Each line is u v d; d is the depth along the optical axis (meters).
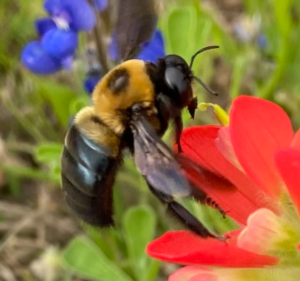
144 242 0.13
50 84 0.15
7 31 0.17
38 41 0.15
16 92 0.17
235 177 0.09
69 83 0.16
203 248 0.08
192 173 0.08
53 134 0.16
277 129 0.08
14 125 0.17
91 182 0.10
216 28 0.16
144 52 0.13
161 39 0.13
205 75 0.16
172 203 0.09
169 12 0.13
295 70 0.16
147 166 0.09
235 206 0.09
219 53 0.16
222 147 0.08
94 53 0.14
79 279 0.14
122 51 0.10
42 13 0.17
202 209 0.12
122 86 0.09
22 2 0.17
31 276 0.14
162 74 0.09
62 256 0.14
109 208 0.10
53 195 0.16
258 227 0.08
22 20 0.17
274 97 0.15
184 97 0.09
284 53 0.15
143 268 0.13
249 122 0.08
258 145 0.08
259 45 0.16
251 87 0.16
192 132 0.09
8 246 0.15
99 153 0.10
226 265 0.08
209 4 0.19
